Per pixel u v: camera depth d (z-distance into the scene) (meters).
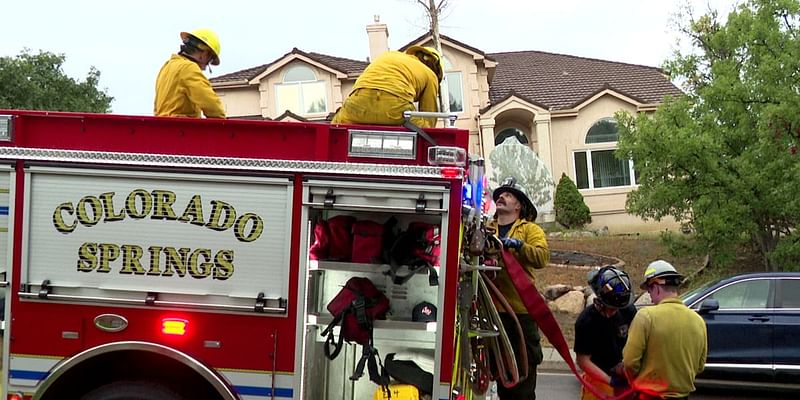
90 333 4.69
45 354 4.69
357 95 5.07
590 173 26.77
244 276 4.64
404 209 4.59
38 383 4.69
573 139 26.86
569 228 24.22
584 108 26.83
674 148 15.03
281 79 28.16
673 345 4.91
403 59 5.20
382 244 4.76
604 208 26.44
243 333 4.64
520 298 5.68
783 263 15.18
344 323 4.71
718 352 10.16
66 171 4.70
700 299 10.38
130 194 4.70
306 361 4.70
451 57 26.88
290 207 4.62
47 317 4.70
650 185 15.98
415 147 4.62
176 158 4.68
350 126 4.66
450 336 4.57
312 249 4.80
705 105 15.48
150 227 4.68
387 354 4.82
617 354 5.57
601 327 5.52
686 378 4.94
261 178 4.64
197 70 5.41
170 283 4.67
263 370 4.63
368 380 5.02
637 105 26.38
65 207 4.71
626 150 16.02
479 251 4.93
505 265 5.43
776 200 14.55
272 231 4.64
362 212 4.80
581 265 18.58
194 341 4.66
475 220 4.95
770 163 14.29
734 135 15.15
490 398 5.74
